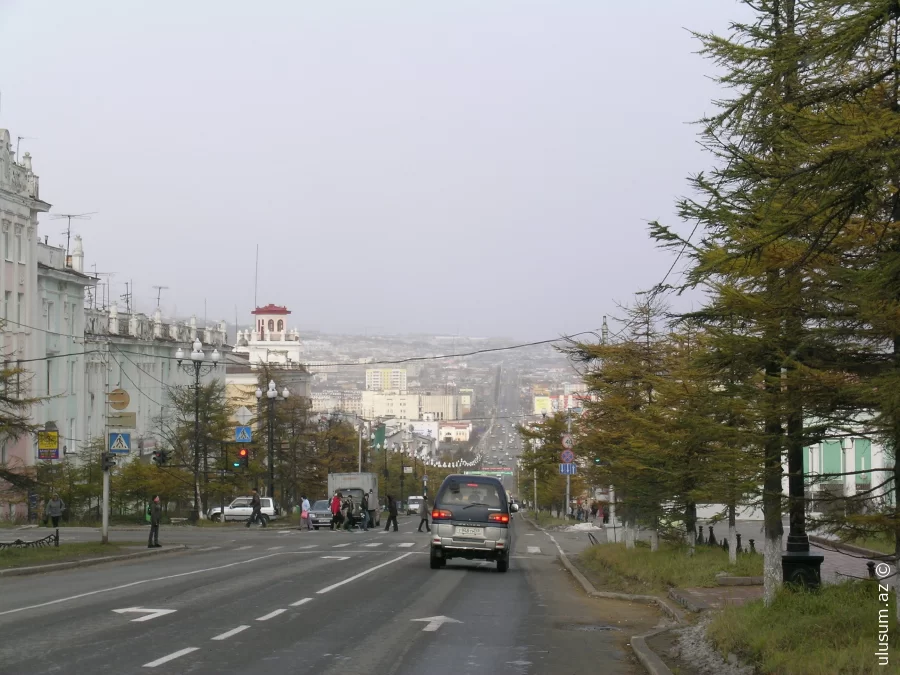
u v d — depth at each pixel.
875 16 7.41
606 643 14.80
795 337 10.35
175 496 66.56
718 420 12.27
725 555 25.22
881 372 9.35
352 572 25.61
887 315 9.05
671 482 19.12
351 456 94.31
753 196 10.02
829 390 9.84
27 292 62.22
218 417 65.75
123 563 29.69
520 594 21.53
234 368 119.19
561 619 17.47
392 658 12.48
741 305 10.56
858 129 7.61
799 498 10.82
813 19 8.14
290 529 58.06
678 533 28.50
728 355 10.84
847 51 7.85
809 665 9.86
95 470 58.62
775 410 10.55
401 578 24.09
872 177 7.74
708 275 10.34
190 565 28.42
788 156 9.14
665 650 13.84
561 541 48.53
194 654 12.27
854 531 9.98
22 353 60.88
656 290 18.00
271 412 66.00
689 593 19.59
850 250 10.12
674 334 19.05
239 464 60.44
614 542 33.16
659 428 19.61
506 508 27.36
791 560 14.93
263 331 164.62
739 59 9.12
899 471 9.72
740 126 9.12
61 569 27.00
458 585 22.81
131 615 16.05
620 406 26.42
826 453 36.47
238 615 16.25
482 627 15.88
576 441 31.59
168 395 83.00
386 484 106.25
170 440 68.88
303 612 16.88
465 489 27.53
